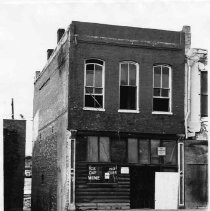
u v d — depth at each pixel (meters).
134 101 23.08
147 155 22.92
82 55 22.33
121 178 22.39
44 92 30.38
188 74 23.75
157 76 23.53
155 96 23.39
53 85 26.89
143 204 22.98
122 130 22.58
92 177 22.00
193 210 22.69
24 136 24.98
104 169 22.20
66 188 21.73
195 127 23.67
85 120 22.12
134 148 22.78
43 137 29.77
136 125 22.81
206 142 23.67
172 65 23.58
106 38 22.64
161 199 22.97
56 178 24.45
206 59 24.08
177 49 23.70
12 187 24.56
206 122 23.75
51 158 26.33
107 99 22.53
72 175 21.66
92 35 22.55
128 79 23.06
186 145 23.47
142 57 23.14
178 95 23.58
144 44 23.17
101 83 22.66
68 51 22.38
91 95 22.47
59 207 23.22
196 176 23.44
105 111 22.45
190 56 23.84
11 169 24.67
